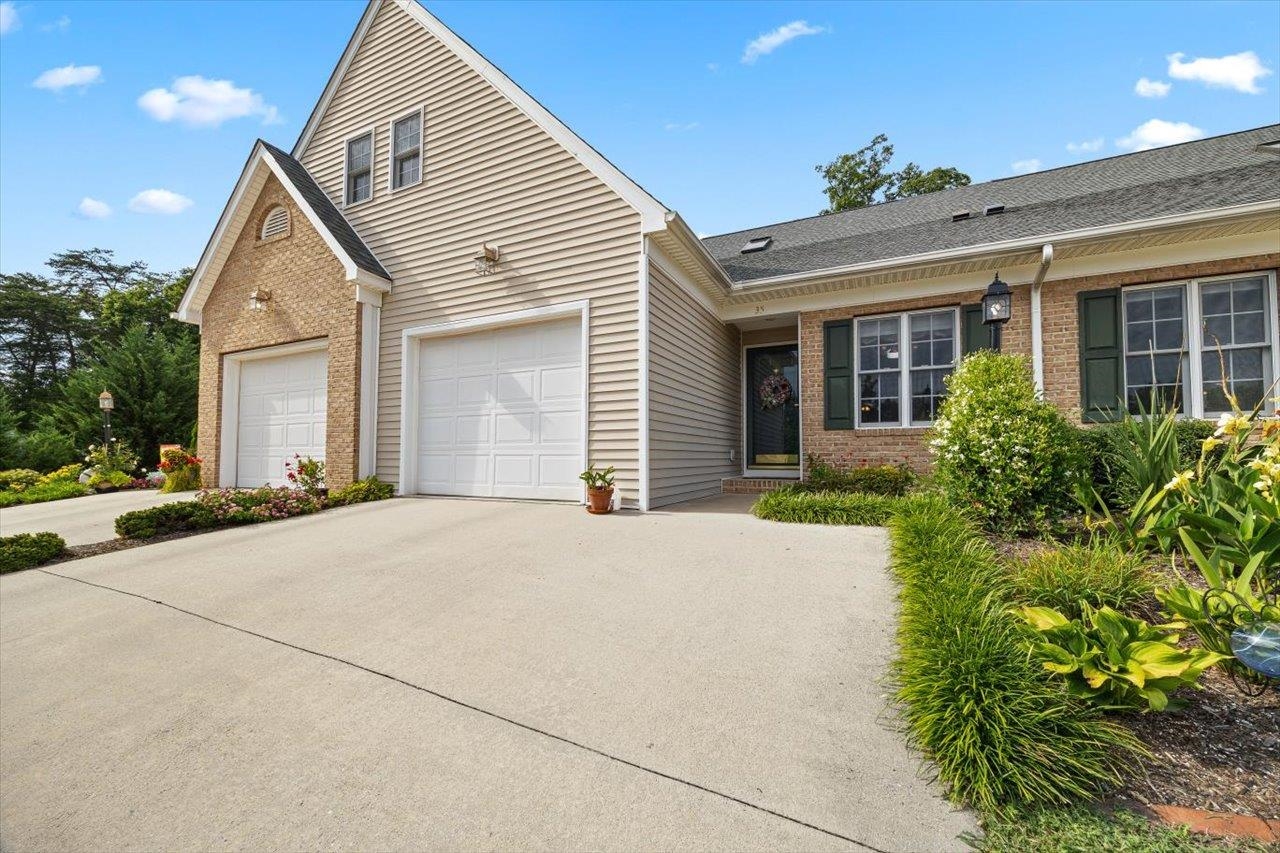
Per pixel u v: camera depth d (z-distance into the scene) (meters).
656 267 7.35
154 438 16.78
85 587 4.68
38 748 2.57
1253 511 3.09
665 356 7.57
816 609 3.55
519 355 7.93
